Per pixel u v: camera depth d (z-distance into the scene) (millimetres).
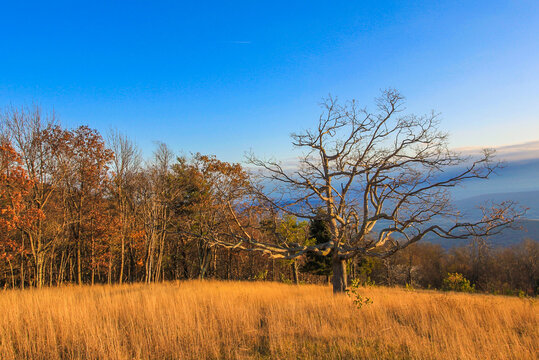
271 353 6309
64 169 22719
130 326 7801
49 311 8016
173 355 6211
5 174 19422
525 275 40250
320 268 32156
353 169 15391
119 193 25094
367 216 15195
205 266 29125
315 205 15961
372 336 7188
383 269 38688
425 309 9148
